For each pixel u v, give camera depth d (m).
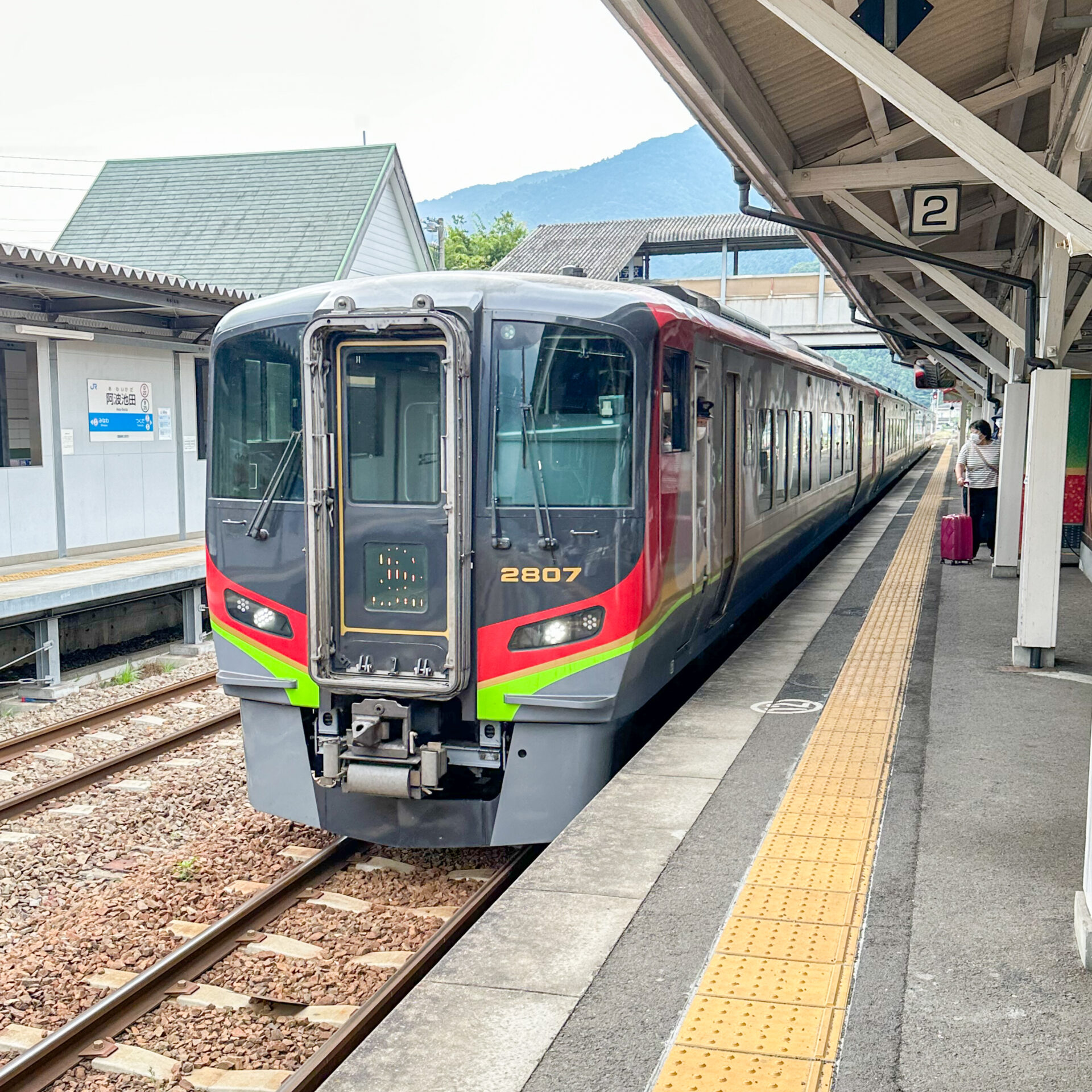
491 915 3.95
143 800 7.18
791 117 7.61
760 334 9.85
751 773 5.47
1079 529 13.06
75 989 4.77
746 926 3.83
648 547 5.61
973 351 12.25
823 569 12.97
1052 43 6.98
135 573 11.28
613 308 5.59
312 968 4.91
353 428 5.65
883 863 4.35
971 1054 3.04
